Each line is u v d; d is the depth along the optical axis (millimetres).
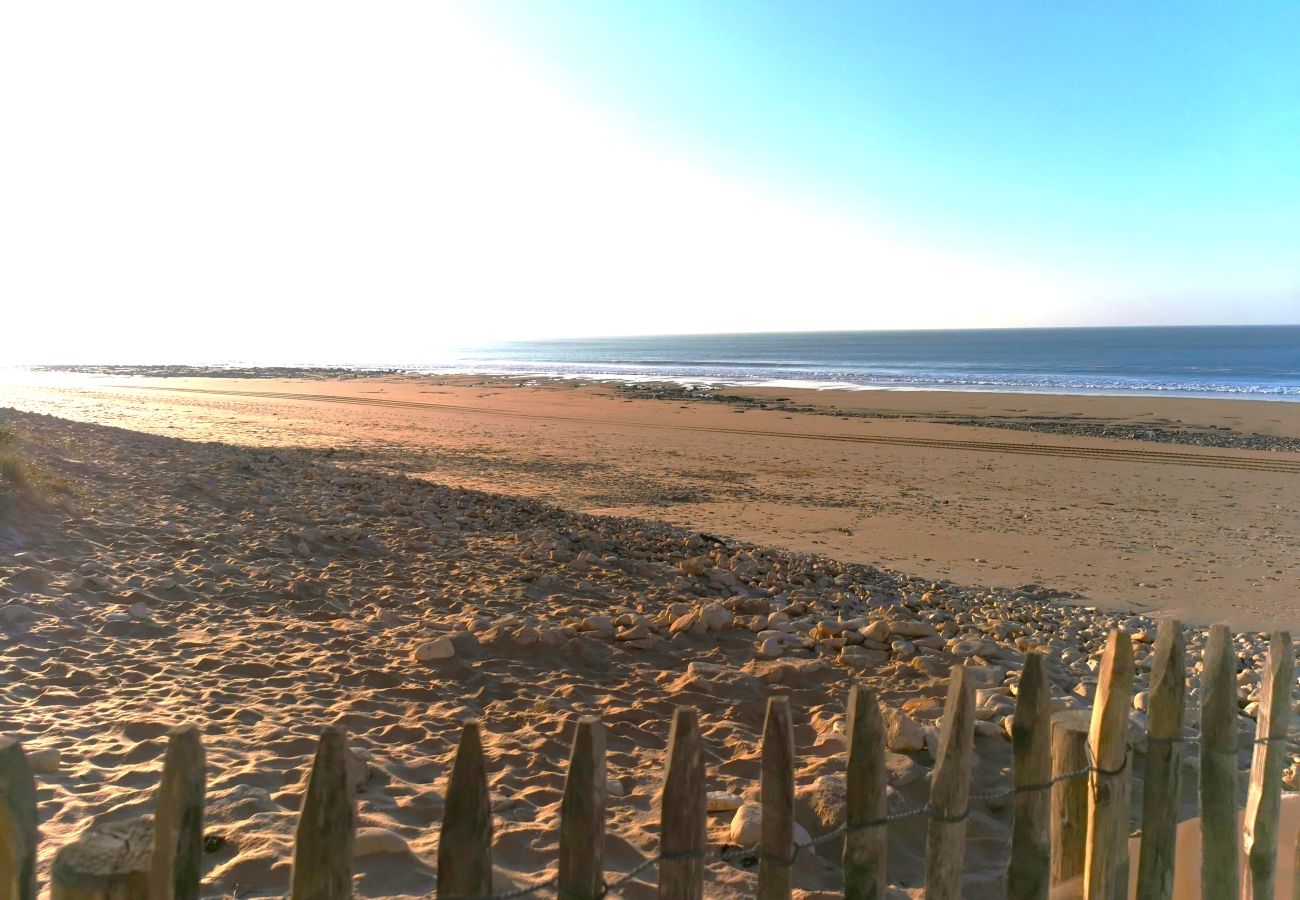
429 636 6605
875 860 2146
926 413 37781
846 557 13312
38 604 6504
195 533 9266
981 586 11758
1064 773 2553
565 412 37062
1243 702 6246
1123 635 2482
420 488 13852
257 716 4902
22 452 10805
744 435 29562
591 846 1917
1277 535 15406
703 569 9766
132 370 74875
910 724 4602
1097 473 22344
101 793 3844
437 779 4289
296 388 50531
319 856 1759
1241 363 86625
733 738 4949
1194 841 3158
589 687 5738
